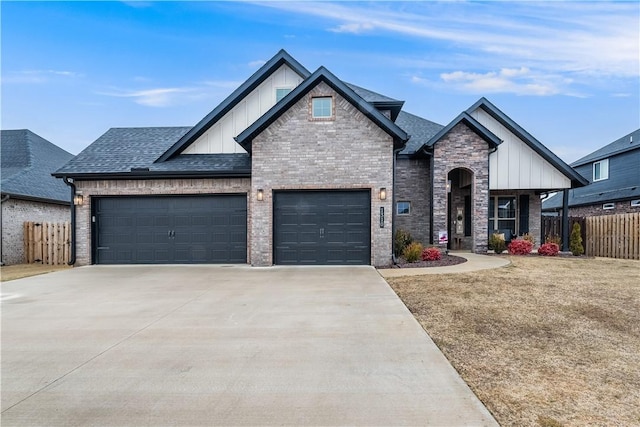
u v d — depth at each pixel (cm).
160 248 1238
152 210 1242
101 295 769
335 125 1132
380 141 1127
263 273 1016
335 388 355
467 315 591
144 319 592
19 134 1988
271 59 1328
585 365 412
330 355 436
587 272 965
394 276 925
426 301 677
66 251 1360
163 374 391
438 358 425
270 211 1142
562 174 1439
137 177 1211
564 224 1449
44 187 1650
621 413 316
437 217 1406
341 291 771
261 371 395
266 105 1356
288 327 541
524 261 1171
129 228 1245
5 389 363
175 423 301
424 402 328
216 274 1012
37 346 477
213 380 376
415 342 475
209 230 1230
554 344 475
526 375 387
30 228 1406
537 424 298
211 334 516
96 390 359
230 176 1200
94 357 439
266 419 305
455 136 1408
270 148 1142
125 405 330
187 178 1217
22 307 675
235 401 334
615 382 373
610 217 1384
